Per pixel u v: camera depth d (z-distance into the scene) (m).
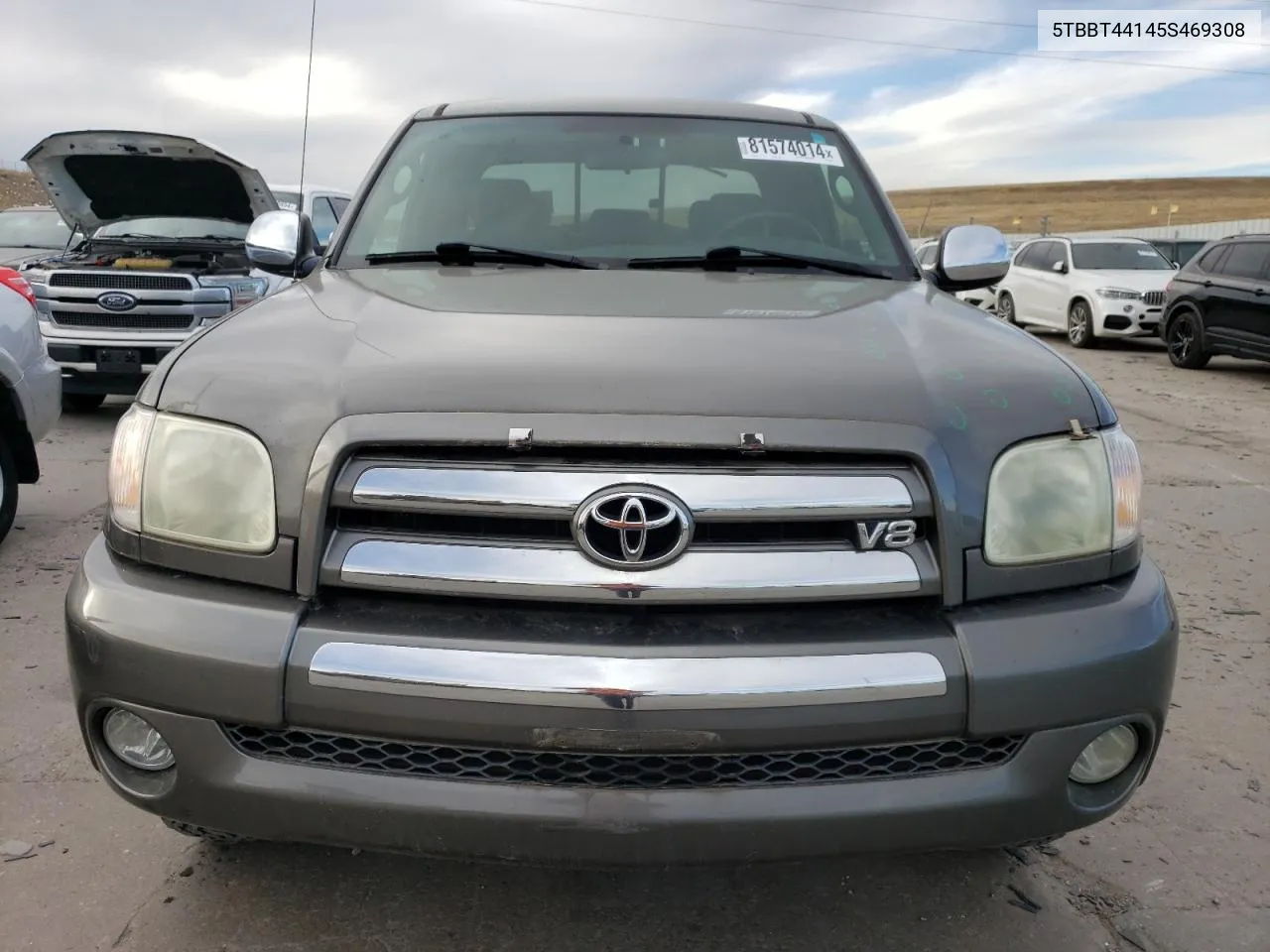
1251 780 2.95
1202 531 5.57
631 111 3.41
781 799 1.73
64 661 3.52
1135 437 8.23
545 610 1.77
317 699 1.73
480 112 3.43
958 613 1.81
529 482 1.74
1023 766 1.82
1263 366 13.03
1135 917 2.34
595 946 2.20
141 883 2.36
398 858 2.47
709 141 3.32
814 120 3.54
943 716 1.75
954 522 1.80
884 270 2.97
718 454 1.76
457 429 1.75
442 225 3.03
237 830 1.83
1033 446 1.89
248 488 1.83
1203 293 12.19
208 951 2.15
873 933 2.27
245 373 1.95
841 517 1.76
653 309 2.29
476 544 1.75
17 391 4.53
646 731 1.68
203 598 1.82
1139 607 1.90
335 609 1.79
